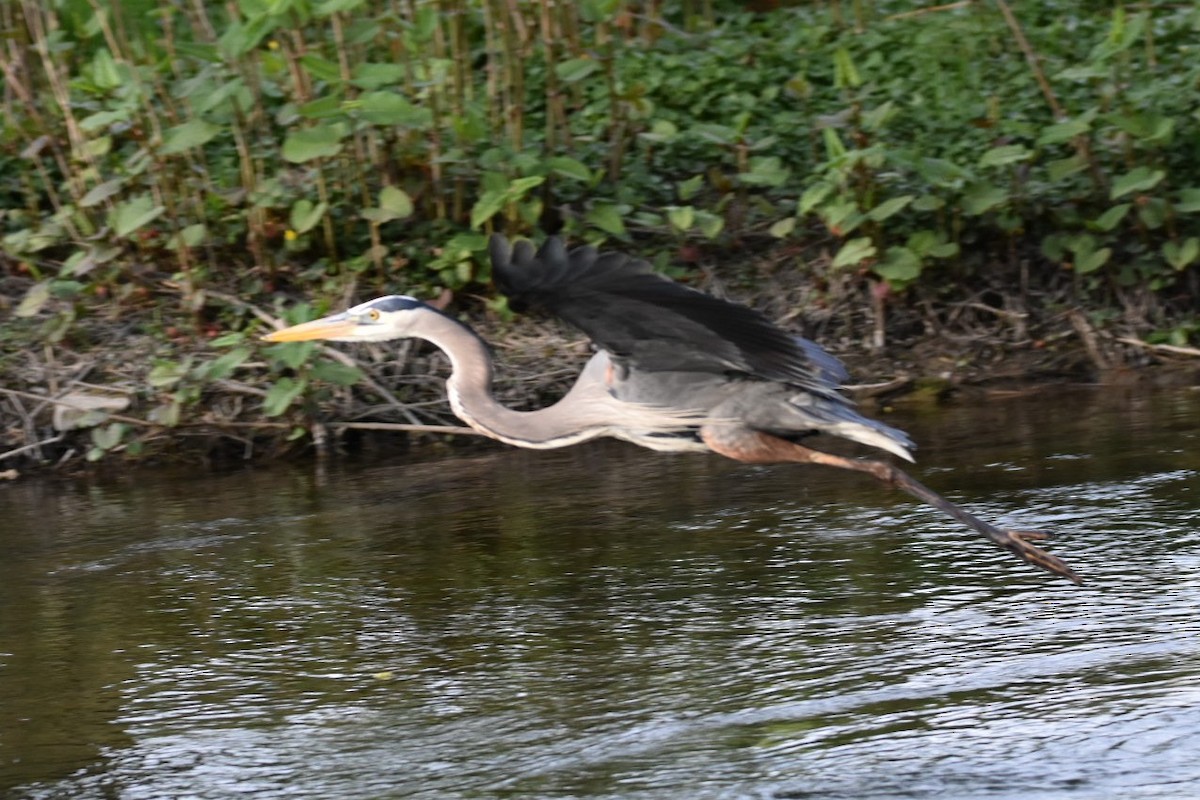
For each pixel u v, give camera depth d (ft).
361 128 45.73
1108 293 48.75
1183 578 29.86
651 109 49.60
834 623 28.66
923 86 52.31
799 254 49.29
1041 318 48.26
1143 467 37.42
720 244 49.52
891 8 61.00
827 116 48.16
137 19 46.78
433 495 38.78
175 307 46.55
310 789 22.99
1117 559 31.24
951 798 21.63
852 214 45.57
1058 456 38.88
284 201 46.16
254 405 43.68
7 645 29.76
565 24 49.93
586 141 50.49
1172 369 46.50
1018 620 28.30
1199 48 51.57
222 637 29.63
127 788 23.35
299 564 33.86
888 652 27.09
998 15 54.75
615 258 23.07
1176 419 41.42
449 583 32.09
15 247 46.21
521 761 23.56
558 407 27.48
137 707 26.43
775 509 36.27
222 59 43.68
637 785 22.54
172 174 46.62
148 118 47.67
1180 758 22.40
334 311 45.80
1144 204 46.85
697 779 22.62
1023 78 52.16
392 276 47.06
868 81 53.78
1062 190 49.24
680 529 35.04
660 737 24.13
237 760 24.13
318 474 41.29
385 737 24.72
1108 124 49.24
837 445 41.70
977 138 49.93
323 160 45.60
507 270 23.61
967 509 35.19
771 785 22.30
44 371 44.24
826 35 57.98
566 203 48.80
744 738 23.95
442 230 47.42
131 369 44.32
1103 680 25.35
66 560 34.88
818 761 22.99
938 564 31.73
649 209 49.93
